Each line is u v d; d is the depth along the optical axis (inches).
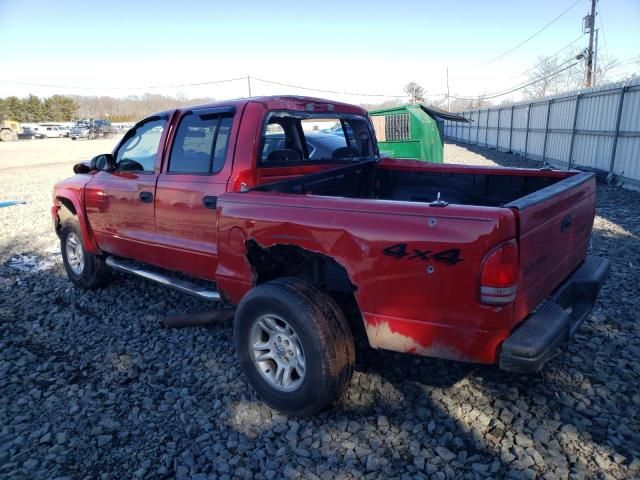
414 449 113.0
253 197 132.1
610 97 540.1
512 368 99.0
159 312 199.3
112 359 163.2
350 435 119.2
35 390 144.7
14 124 2295.8
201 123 163.0
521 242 100.6
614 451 109.3
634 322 171.3
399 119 531.2
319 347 115.1
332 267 136.6
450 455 110.3
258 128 150.5
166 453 115.8
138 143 189.3
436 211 102.2
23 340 180.4
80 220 210.1
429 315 104.9
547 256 116.0
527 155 871.1
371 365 149.1
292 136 176.1
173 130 172.1
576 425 118.6
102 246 208.5
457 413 125.1
